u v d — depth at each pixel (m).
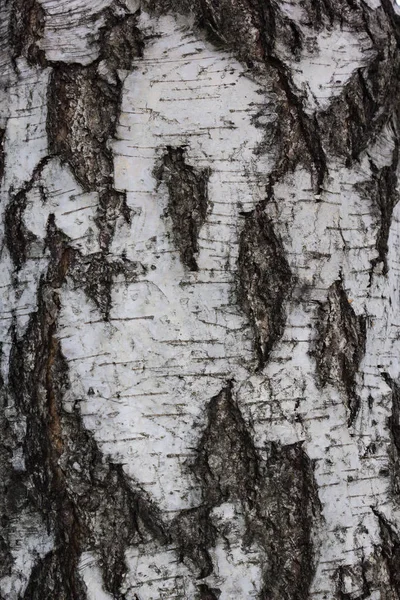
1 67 1.35
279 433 1.31
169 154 1.32
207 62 1.33
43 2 1.34
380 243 1.36
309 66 1.34
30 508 1.32
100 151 1.32
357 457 1.33
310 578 1.31
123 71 1.32
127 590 1.30
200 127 1.32
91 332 1.31
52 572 1.31
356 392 1.34
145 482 1.30
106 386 1.31
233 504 1.30
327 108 1.34
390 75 1.38
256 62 1.33
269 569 1.30
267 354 1.31
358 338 1.34
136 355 1.31
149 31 1.33
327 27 1.35
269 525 1.31
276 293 1.32
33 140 1.34
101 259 1.31
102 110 1.32
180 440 1.30
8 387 1.33
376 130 1.37
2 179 1.35
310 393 1.32
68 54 1.33
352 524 1.33
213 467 1.30
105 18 1.33
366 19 1.37
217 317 1.31
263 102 1.33
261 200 1.32
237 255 1.32
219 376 1.31
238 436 1.31
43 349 1.32
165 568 1.30
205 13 1.33
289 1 1.34
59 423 1.31
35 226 1.33
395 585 1.34
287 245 1.32
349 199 1.35
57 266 1.32
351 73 1.35
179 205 1.31
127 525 1.30
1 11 1.36
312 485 1.31
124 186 1.32
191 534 1.30
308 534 1.31
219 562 1.30
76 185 1.32
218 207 1.32
